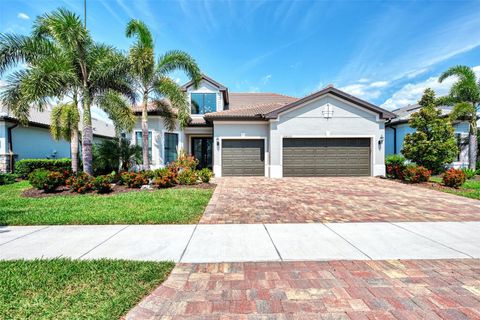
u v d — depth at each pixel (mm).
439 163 14133
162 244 4918
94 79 12195
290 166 16344
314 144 16328
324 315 2799
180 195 9531
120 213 6953
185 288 3365
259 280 3568
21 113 11562
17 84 11398
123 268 3852
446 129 13984
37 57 11148
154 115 16984
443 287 3375
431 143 14039
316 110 16188
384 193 10492
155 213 6977
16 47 10820
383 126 16219
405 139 15062
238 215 7102
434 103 14766
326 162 16328
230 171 16953
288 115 16172
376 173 16156
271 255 4422
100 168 14547
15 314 2801
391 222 6445
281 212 7445
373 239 5219
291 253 4516
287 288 3359
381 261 4195
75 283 3430
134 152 14555
